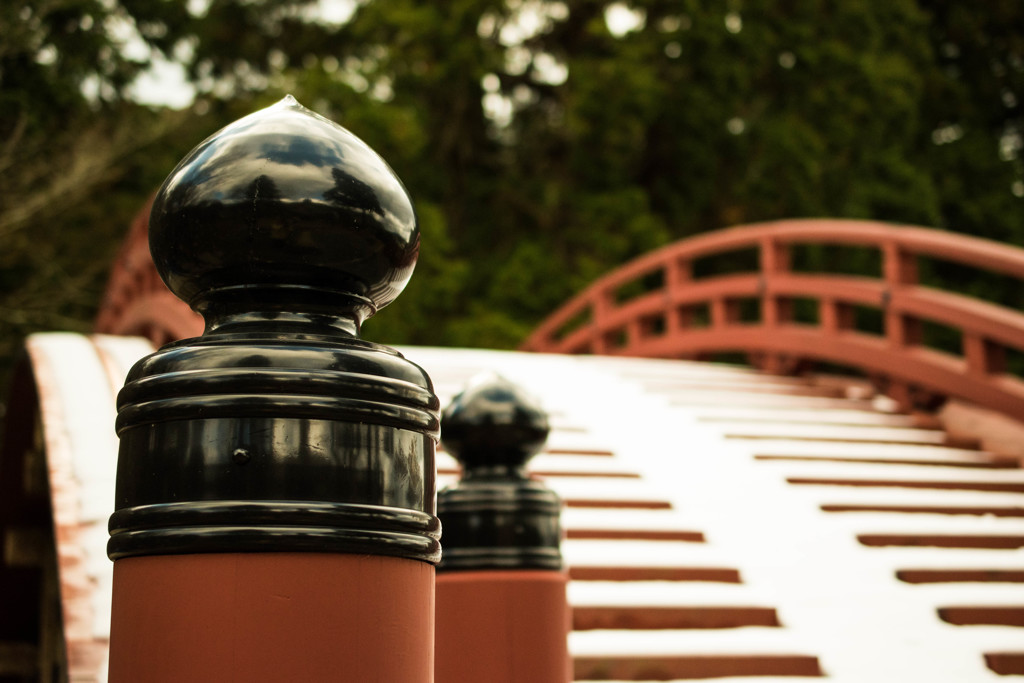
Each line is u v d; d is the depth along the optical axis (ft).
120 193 66.64
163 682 4.64
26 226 57.06
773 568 19.57
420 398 5.17
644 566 19.10
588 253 76.43
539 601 9.61
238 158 5.13
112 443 17.80
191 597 4.68
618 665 16.30
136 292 46.96
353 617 4.77
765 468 24.06
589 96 71.15
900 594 18.90
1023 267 27.71
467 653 9.42
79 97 58.90
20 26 53.62
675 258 43.01
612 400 29.01
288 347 4.91
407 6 69.56
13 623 25.54
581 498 21.71
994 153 88.69
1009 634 18.06
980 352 28.78
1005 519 23.04
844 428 28.40
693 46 75.61
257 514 4.68
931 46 88.99
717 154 78.79
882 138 81.92
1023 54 92.17
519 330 68.59
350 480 4.85
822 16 80.48
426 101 74.95
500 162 79.56
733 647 17.02
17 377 24.73
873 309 78.69
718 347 39.75
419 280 66.95
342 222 5.11
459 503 9.71
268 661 4.62
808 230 35.32
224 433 4.78
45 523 24.93
